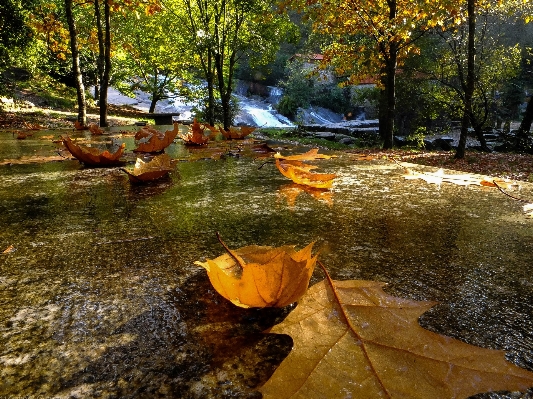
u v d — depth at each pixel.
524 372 0.66
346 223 1.64
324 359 0.68
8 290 1.03
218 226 1.60
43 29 14.70
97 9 10.96
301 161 3.70
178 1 16.05
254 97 43.78
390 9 10.32
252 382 0.67
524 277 1.09
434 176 2.84
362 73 12.76
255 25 14.30
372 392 0.61
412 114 21.28
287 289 0.80
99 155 3.34
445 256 1.25
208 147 5.02
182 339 0.79
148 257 1.26
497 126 24.39
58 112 16.45
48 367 0.71
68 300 0.97
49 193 2.30
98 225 1.63
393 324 0.79
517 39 28.09
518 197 2.18
